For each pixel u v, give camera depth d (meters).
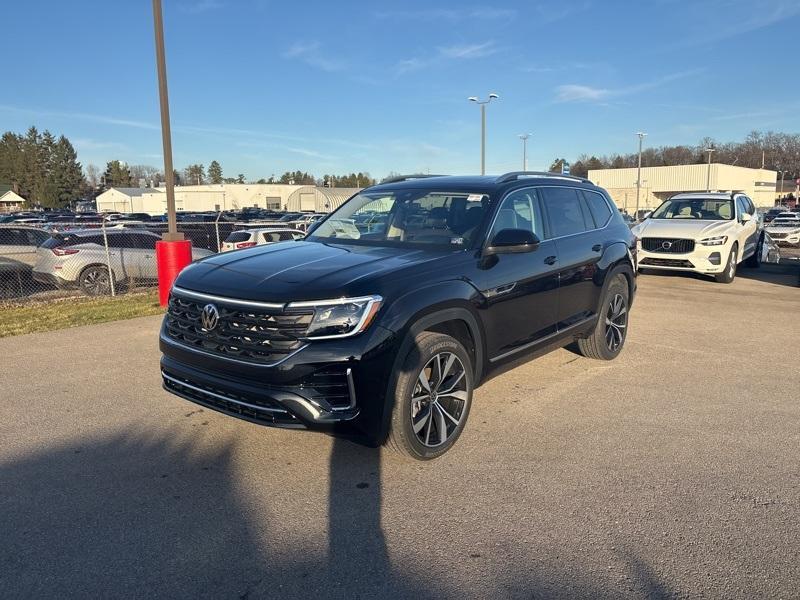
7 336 7.71
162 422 4.73
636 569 2.87
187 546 3.09
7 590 2.73
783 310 9.39
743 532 3.17
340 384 3.48
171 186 9.64
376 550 3.05
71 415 4.88
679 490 3.63
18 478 3.80
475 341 4.28
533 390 5.46
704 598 2.67
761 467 3.93
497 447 4.25
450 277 4.08
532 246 4.43
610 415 4.86
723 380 5.78
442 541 3.12
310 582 2.80
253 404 3.59
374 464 4.00
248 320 3.58
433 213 4.87
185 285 4.04
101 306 10.27
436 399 3.98
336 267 3.88
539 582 2.79
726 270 12.08
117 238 13.20
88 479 3.79
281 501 3.54
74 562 2.95
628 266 6.39
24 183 108.44
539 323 5.04
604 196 6.51
